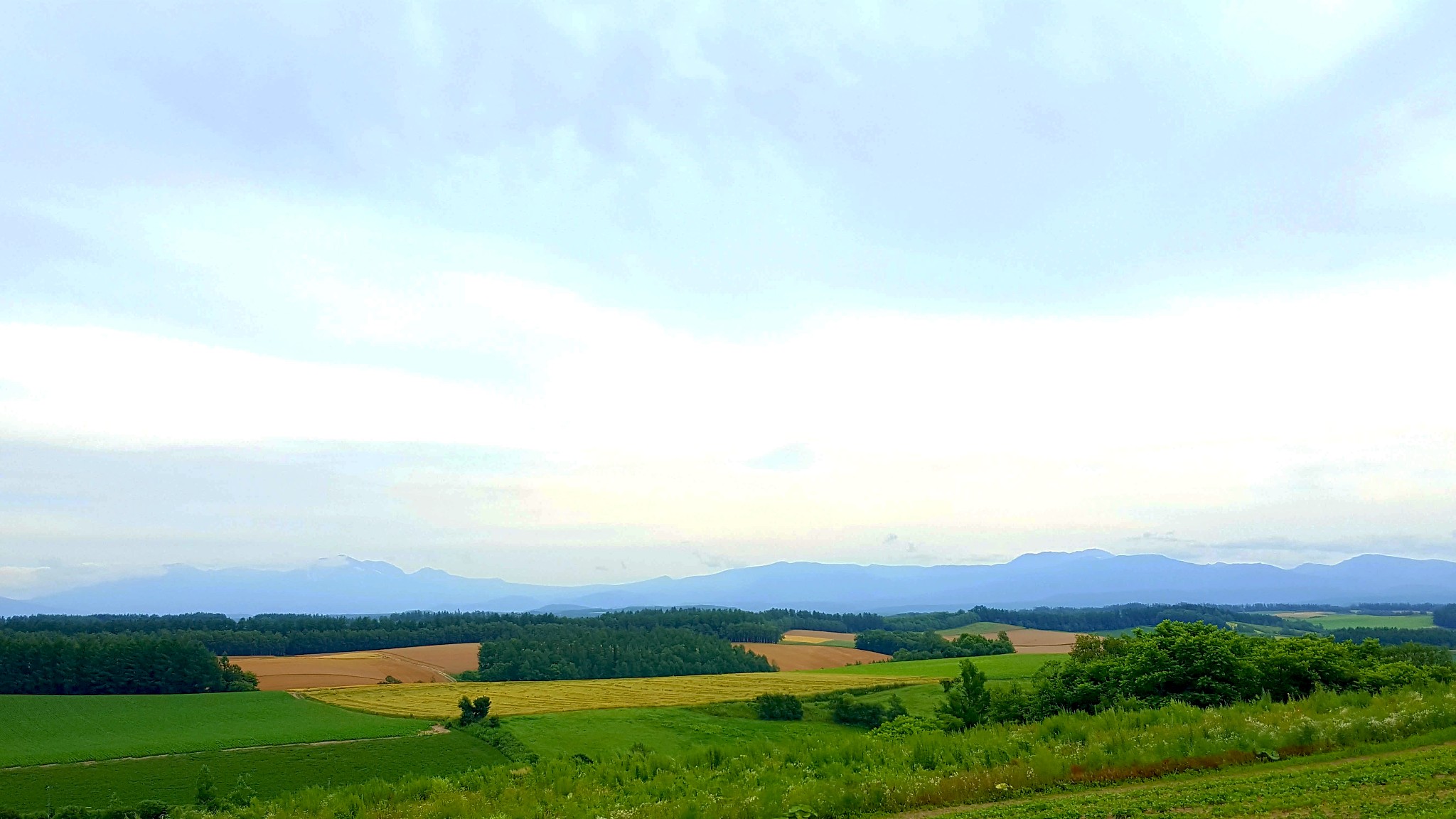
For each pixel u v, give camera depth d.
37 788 61.72
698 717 88.25
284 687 117.69
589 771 29.80
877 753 26.58
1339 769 17.80
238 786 55.81
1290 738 21.39
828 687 101.56
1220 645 32.81
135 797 59.56
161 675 107.50
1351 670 32.94
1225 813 14.99
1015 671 102.75
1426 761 17.53
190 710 96.75
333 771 68.00
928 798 19.19
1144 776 19.86
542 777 29.23
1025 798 18.91
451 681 131.75
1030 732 27.41
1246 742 21.27
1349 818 13.84
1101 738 24.30
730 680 117.25
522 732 81.56
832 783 20.67
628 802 23.02
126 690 104.94
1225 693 30.97
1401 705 24.38
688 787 24.12
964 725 35.22
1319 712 25.95
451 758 72.56
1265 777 17.89
